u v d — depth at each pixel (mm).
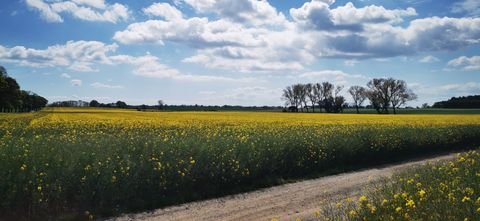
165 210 10000
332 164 16734
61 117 40000
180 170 11555
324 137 18391
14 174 8961
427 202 6406
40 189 8711
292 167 14922
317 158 16094
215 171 12203
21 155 10148
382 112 89875
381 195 7965
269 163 14039
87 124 25328
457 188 7062
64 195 9359
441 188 7352
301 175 14938
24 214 8797
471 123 34031
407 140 21250
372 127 25969
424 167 10570
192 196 11172
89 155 10781
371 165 18188
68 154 10602
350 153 17594
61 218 9062
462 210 5871
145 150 12156
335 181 13820
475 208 5871
